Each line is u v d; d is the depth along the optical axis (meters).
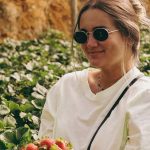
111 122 1.70
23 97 3.51
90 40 1.71
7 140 2.13
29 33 8.20
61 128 1.81
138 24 1.74
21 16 8.12
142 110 1.65
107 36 1.68
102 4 1.70
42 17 8.54
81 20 1.74
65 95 1.87
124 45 1.72
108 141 1.68
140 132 1.62
